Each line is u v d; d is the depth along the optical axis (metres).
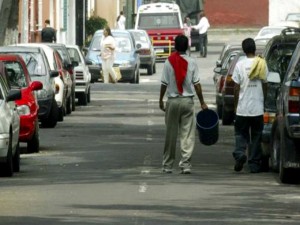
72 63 52.69
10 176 28.98
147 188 26.52
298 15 87.19
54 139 39.59
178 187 26.77
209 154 35.09
